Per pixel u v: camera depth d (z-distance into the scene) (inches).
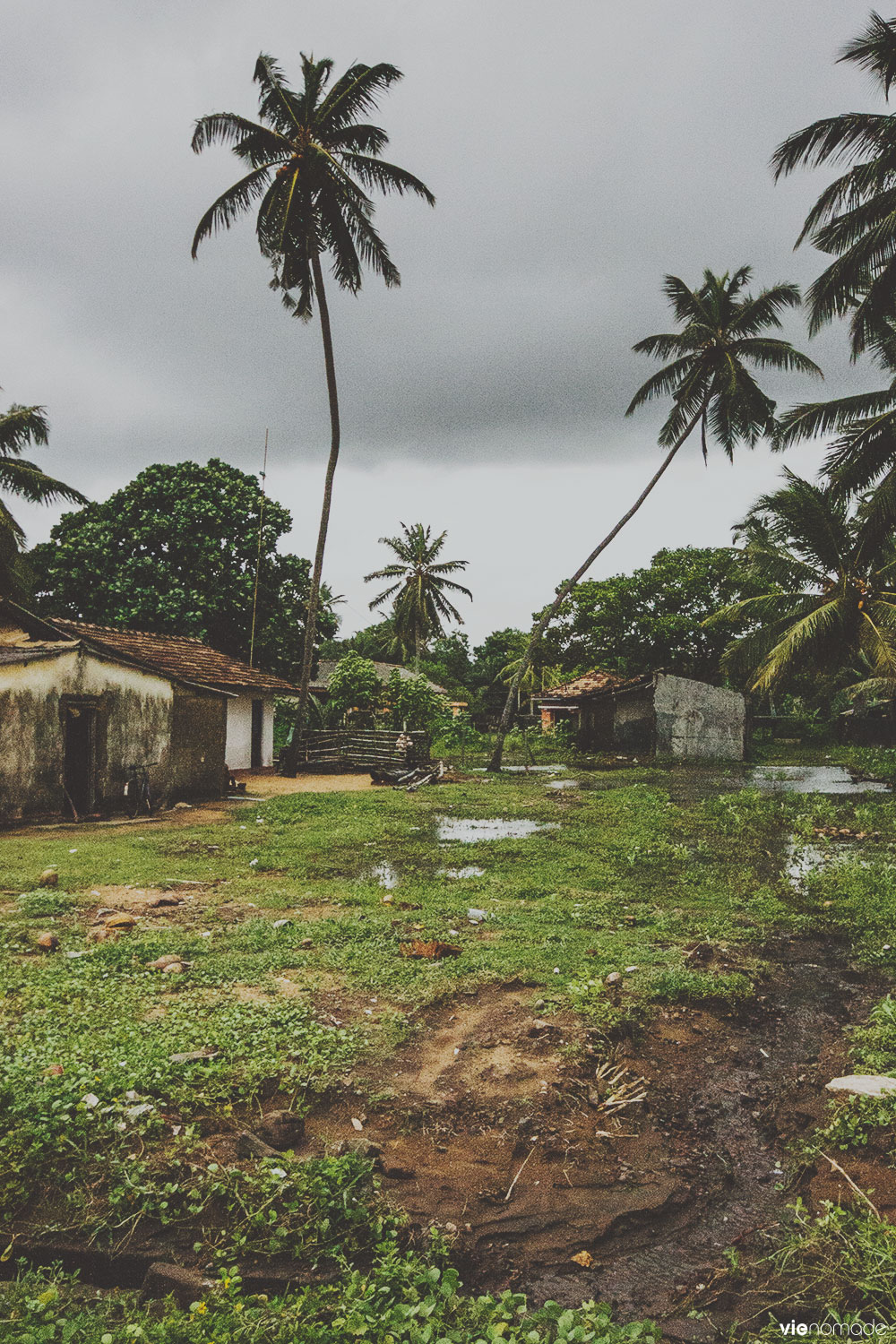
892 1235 137.5
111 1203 146.0
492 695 2566.4
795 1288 133.1
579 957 284.0
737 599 1696.6
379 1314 124.0
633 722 1491.1
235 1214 146.8
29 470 919.7
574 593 1857.8
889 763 1165.7
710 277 1043.9
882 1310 124.4
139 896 366.3
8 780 570.9
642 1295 136.8
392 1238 142.3
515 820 634.8
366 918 329.7
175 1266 135.7
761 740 1859.0
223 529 1275.8
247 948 289.1
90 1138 163.3
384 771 924.6
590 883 406.6
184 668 945.5
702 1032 236.5
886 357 797.2
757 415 1053.8
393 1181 160.9
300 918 334.0
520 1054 210.7
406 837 545.6
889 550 1101.7
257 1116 179.2
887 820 641.6
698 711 1424.7
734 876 429.4
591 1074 205.0
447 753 1439.5
